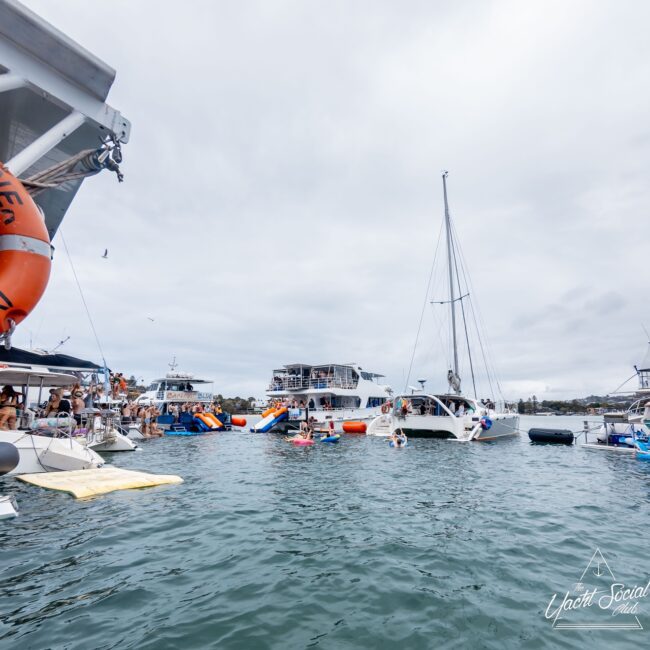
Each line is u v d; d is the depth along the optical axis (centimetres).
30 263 625
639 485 1134
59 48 713
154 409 2794
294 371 3575
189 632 375
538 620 409
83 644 352
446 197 3127
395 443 2127
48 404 1477
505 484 1130
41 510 786
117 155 860
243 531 683
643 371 2295
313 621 400
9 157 938
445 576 511
